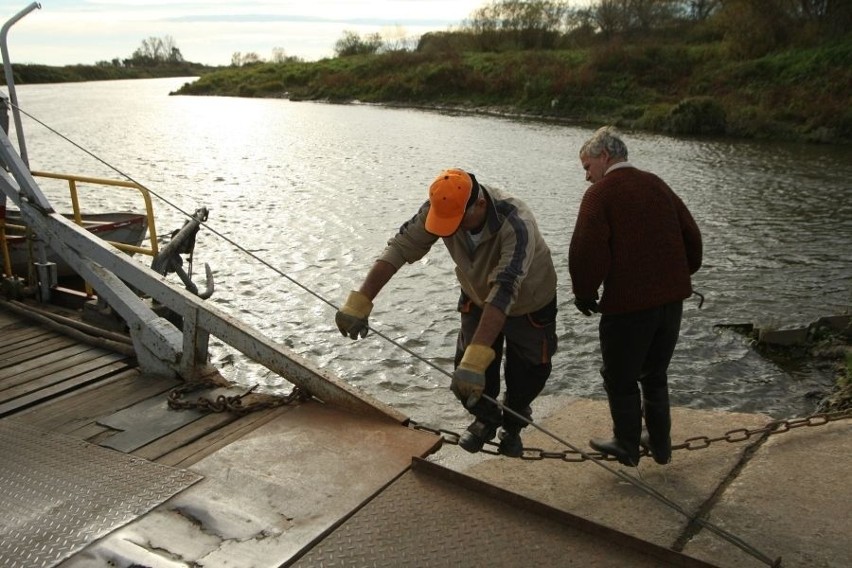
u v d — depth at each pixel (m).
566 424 5.47
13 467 3.76
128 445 4.01
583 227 3.80
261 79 75.25
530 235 3.44
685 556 2.87
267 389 8.29
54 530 3.17
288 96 67.12
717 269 13.16
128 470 3.67
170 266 7.44
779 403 8.04
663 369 4.17
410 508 3.27
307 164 26.72
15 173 5.78
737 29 43.25
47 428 4.29
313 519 3.20
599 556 2.95
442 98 55.25
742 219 17.42
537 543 3.03
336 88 64.31
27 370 5.35
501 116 46.31
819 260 13.75
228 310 11.02
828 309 10.95
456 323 10.44
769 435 4.91
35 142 33.97
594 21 61.97
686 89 42.59
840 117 33.22
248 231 16.06
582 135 35.84
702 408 7.97
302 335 10.05
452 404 7.96
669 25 57.91
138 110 54.56
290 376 4.39
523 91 49.78
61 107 57.84
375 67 64.62
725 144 32.09
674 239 3.85
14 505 3.38
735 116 35.34
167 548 3.02
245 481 3.50
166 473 3.61
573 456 4.87
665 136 35.19
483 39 64.38
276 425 4.07
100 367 5.38
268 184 22.42
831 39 40.84
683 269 3.88
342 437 3.90
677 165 26.06
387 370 8.93
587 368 8.98
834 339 9.54
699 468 4.54
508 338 3.72
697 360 9.23
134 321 5.17
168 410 4.46
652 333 3.92
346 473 3.54
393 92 58.84
